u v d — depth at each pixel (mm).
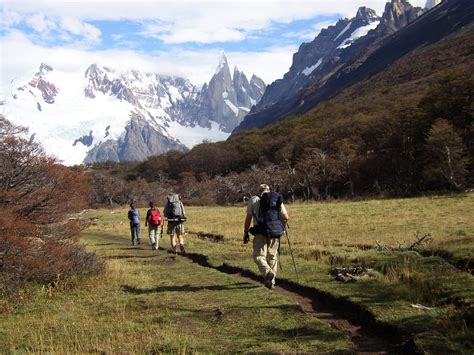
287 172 80250
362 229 22484
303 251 15180
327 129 104750
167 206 16969
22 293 10039
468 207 31531
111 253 17906
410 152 68750
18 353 6516
